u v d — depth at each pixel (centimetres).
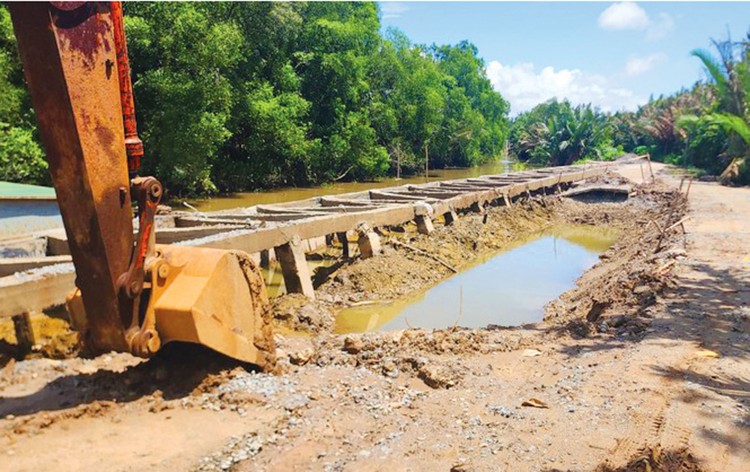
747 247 1268
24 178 1838
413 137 4719
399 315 1050
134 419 447
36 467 368
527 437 461
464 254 1556
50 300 663
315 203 1694
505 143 8294
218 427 442
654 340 709
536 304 1138
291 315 952
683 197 2197
